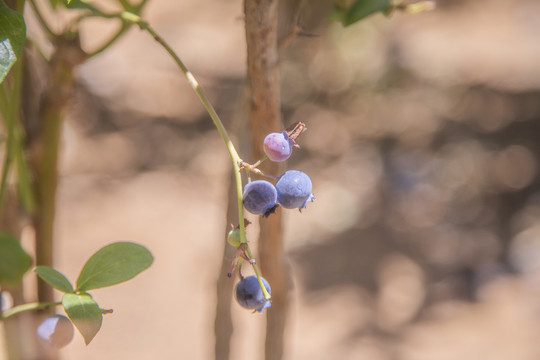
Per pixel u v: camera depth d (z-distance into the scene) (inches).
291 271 60.2
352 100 289.9
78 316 38.2
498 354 158.1
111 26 334.6
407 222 216.7
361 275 191.3
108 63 304.2
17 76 49.2
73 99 57.3
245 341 152.7
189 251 199.6
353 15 53.3
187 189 235.5
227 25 357.7
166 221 215.3
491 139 260.7
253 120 49.5
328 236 207.9
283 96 287.4
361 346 161.3
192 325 168.1
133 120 274.8
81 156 251.4
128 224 212.7
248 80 48.4
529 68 298.8
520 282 187.6
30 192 55.7
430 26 342.0
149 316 170.9
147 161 252.5
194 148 260.7
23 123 54.8
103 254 41.2
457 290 185.8
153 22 359.3
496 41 327.6
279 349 61.4
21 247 50.2
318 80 291.0
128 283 184.1
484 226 214.8
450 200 229.0
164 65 313.1
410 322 171.9
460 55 311.0
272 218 53.4
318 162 253.3
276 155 38.7
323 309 175.6
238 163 39.2
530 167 243.6
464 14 356.2
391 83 291.6
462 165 246.7
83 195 227.8
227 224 61.3
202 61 319.0
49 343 42.7
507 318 172.7
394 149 259.3
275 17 46.4
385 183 238.1
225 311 66.2
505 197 229.0
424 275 191.8
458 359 156.6
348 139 266.8
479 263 197.0
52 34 52.0
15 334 57.1
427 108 279.9
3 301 52.3
